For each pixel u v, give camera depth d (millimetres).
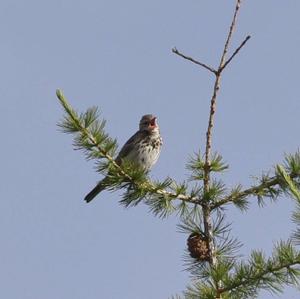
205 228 10648
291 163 10781
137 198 11398
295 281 8961
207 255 10414
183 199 11125
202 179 11195
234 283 8859
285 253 8953
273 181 10906
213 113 10727
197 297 8828
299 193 8508
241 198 10898
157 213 11438
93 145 11086
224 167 10977
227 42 10430
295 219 8430
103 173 11328
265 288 8961
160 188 11273
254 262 9008
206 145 10914
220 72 10461
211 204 10852
